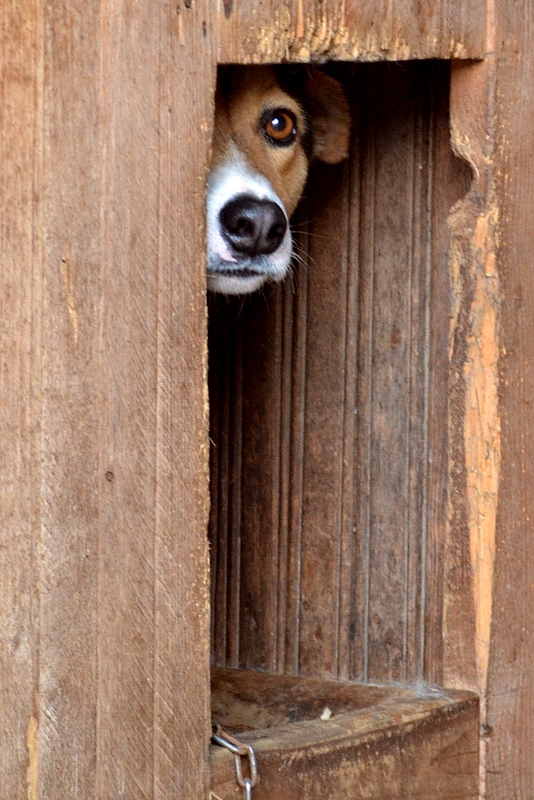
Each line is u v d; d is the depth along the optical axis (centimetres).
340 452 507
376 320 495
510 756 457
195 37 335
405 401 485
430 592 475
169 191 331
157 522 333
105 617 322
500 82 439
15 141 302
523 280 452
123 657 327
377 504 495
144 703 332
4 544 304
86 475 317
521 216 450
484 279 446
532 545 462
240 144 523
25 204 304
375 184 496
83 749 319
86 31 312
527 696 464
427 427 477
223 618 545
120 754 327
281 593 525
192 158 336
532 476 461
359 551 501
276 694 480
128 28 319
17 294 304
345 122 511
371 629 496
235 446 542
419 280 479
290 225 561
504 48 439
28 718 309
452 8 422
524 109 448
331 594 510
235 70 522
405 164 484
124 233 322
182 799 340
